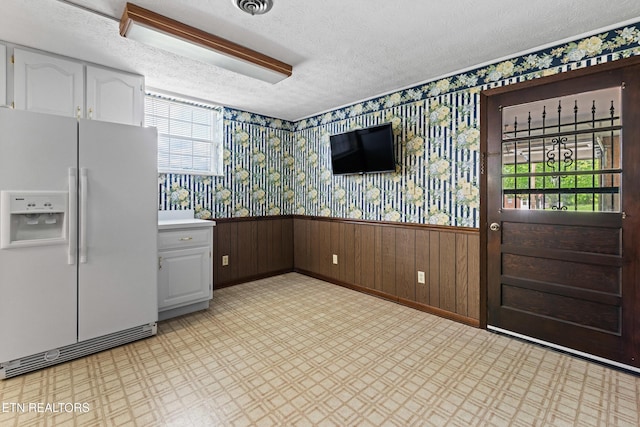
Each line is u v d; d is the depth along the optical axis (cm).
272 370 207
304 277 442
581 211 224
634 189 203
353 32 215
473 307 279
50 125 204
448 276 296
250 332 265
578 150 224
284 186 462
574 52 223
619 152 208
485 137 268
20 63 228
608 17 198
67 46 231
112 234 232
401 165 332
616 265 211
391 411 169
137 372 204
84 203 217
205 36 212
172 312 298
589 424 159
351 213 388
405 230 329
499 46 237
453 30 213
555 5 185
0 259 190
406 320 291
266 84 312
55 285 209
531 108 244
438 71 284
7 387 187
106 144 227
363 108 367
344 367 211
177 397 179
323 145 421
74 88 250
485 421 161
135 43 228
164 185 346
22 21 199
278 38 223
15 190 192
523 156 249
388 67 274
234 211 405
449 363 217
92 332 225
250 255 421
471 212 279
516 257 255
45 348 206
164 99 352
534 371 207
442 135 297
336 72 285
